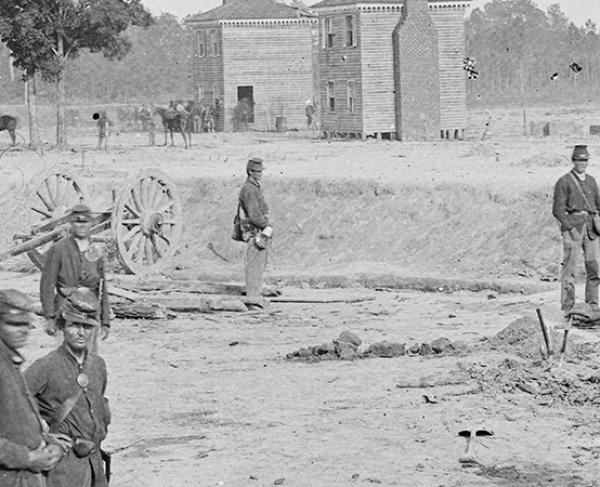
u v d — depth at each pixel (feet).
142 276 98.37
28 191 136.15
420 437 48.83
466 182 119.44
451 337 70.54
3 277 103.71
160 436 50.80
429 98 216.95
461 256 108.88
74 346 32.37
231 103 271.69
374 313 81.71
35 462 29.19
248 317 81.76
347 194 124.36
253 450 48.11
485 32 561.02
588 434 48.52
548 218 109.50
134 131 282.77
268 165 151.02
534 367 58.34
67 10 201.57
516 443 47.52
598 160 145.28
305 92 274.16
